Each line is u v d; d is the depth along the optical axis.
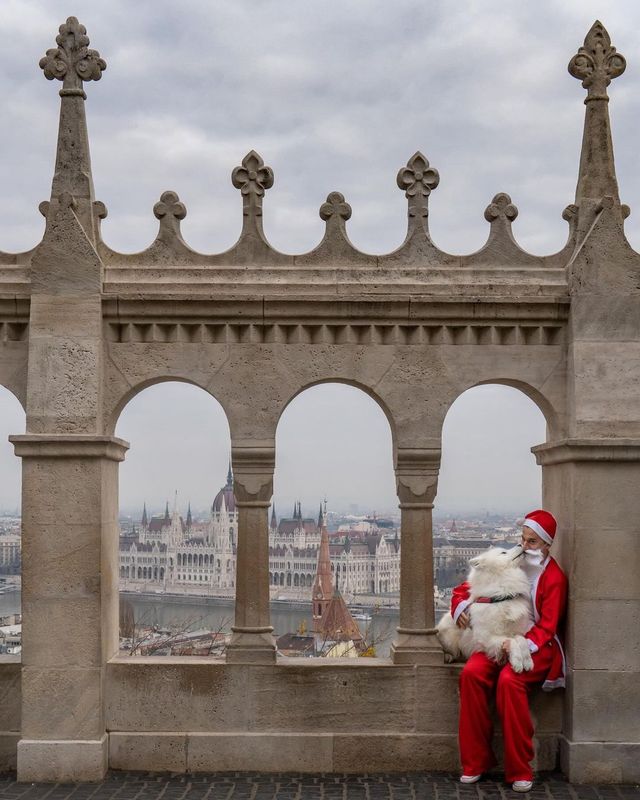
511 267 8.77
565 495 8.59
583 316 8.47
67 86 8.62
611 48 8.76
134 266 8.70
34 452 8.31
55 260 8.45
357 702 8.55
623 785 8.19
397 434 8.62
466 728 8.18
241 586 8.61
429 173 8.81
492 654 8.20
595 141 8.70
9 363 8.55
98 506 8.36
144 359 8.58
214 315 8.54
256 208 8.77
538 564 8.34
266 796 7.85
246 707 8.54
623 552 8.34
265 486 8.59
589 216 8.67
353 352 8.61
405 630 8.62
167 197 8.77
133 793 7.93
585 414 8.42
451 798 7.82
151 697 8.54
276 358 8.59
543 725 8.58
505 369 8.63
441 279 8.73
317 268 8.73
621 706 8.28
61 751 8.27
